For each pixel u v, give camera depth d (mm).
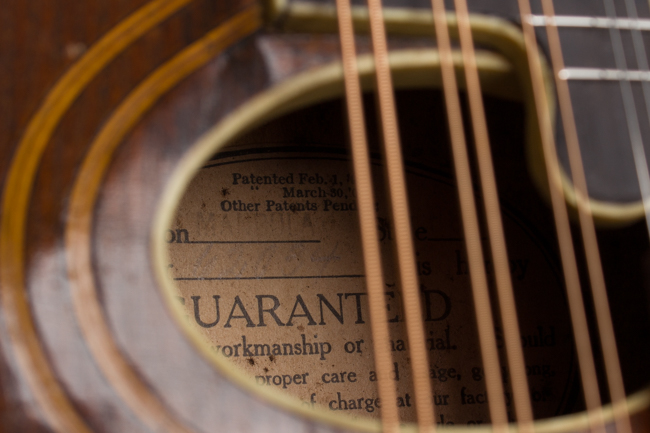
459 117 155
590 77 160
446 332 195
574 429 149
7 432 140
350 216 199
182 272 191
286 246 196
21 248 143
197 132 150
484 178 155
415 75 157
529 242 198
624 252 170
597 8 162
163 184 148
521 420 149
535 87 158
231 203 196
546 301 196
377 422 145
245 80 151
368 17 154
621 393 164
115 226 146
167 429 142
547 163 156
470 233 153
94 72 149
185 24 152
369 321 195
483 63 158
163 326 144
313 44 153
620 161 158
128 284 144
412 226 198
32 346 142
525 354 194
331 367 192
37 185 145
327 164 200
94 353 142
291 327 193
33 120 147
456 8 157
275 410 144
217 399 143
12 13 150
